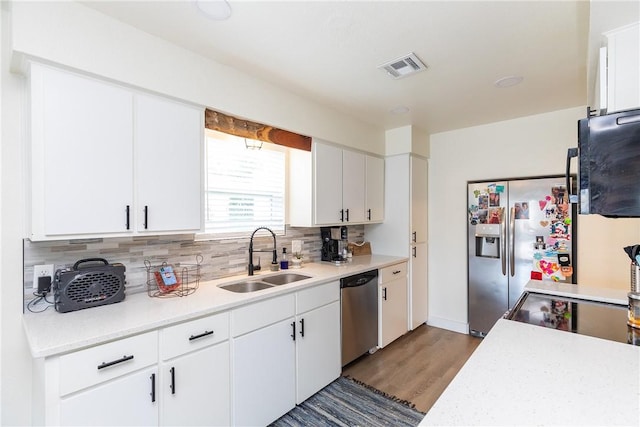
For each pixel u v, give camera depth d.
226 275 2.44
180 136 1.85
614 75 1.26
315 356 2.30
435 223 3.77
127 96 1.64
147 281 1.98
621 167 1.15
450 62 2.05
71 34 1.45
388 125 3.45
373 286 2.95
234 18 1.58
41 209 1.39
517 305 1.72
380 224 3.72
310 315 2.26
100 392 1.29
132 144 1.66
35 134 1.38
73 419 1.22
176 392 1.52
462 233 3.54
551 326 1.41
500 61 2.03
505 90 2.49
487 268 3.28
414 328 3.56
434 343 3.23
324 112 2.81
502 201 3.18
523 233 3.05
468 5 1.49
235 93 2.11
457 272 3.58
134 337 1.39
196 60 1.90
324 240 3.23
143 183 1.70
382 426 1.98
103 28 1.54
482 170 3.41
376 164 3.53
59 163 1.43
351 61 2.02
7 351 1.52
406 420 2.04
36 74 1.38
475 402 0.83
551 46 1.85
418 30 1.70
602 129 1.18
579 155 1.23
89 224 1.52
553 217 2.89
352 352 2.69
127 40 1.62
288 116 2.48
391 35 1.74
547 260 2.91
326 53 1.92
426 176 3.79
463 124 3.40
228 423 1.74
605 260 2.69
